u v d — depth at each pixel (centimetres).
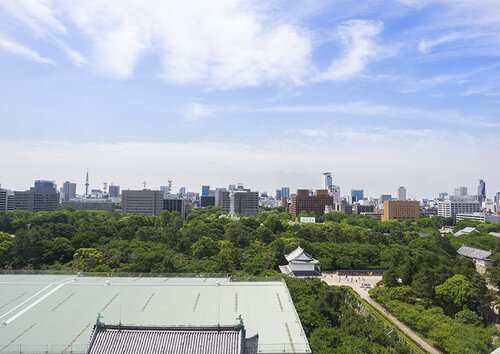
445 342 7869
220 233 18900
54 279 8125
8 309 6444
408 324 9400
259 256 13462
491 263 15300
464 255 16825
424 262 12244
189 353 3944
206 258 13325
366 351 6688
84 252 12362
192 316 6291
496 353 5428
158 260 11319
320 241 18212
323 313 8281
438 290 10006
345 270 15238
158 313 6378
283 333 5772
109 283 7775
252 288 7769
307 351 5203
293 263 11862
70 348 5134
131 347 3988
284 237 17688
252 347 4356
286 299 7169
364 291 12519
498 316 10050
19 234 13062
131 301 6894
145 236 15975
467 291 9512
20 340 5359
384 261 15550
